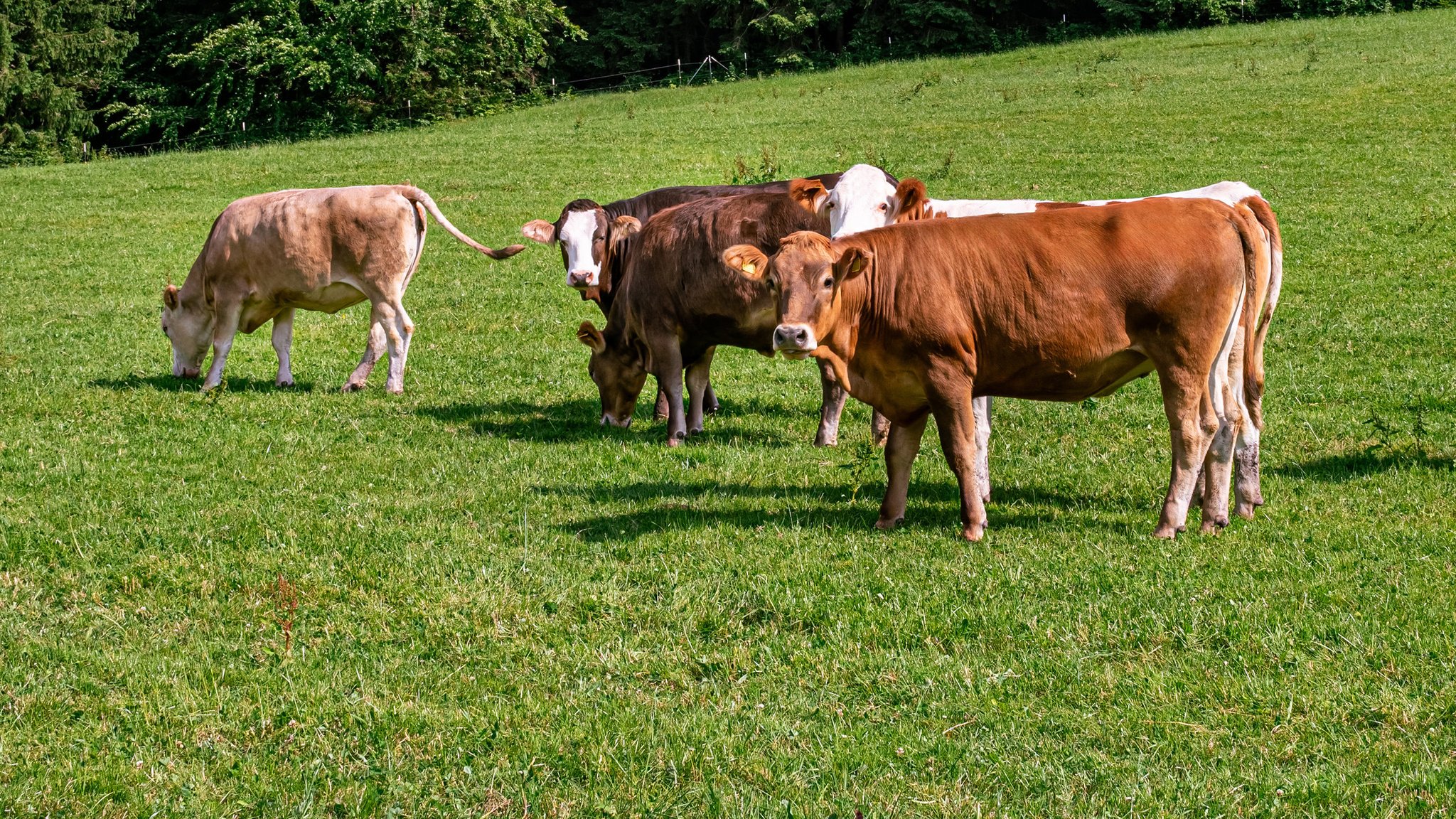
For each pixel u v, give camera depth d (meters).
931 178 26.80
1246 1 52.69
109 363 15.68
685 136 34.56
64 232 26.45
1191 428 8.34
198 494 9.78
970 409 8.35
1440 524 8.55
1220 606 7.09
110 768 5.67
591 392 14.17
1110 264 8.16
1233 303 8.33
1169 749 5.67
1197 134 29.41
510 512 9.32
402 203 13.44
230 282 13.67
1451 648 6.46
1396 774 5.36
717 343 11.77
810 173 28.20
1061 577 7.64
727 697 6.31
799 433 12.24
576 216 12.89
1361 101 31.30
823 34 61.25
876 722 6.03
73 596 7.73
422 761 5.75
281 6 49.31
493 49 52.81
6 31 46.44
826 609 7.25
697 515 9.15
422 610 7.45
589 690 6.43
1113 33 53.94
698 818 5.29
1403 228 20.56
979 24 57.06
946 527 8.80
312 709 6.21
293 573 8.03
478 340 17.31
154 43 52.97
